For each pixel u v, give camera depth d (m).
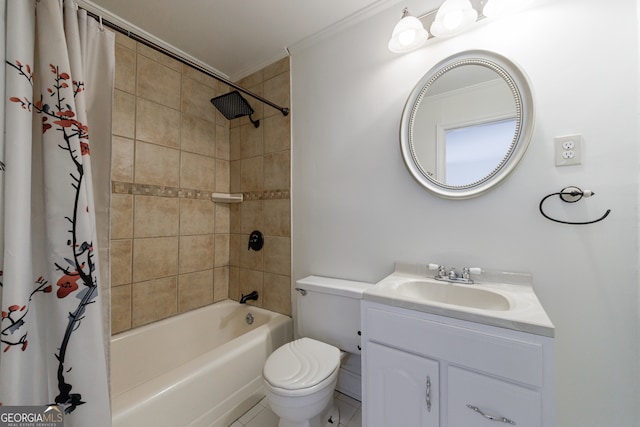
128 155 1.56
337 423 1.30
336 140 1.59
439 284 1.16
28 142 0.72
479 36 1.16
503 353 0.75
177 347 1.73
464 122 1.18
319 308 1.43
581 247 0.97
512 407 0.74
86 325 0.79
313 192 1.68
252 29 1.60
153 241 1.68
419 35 1.23
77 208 0.79
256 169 1.97
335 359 1.19
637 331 0.89
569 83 0.99
